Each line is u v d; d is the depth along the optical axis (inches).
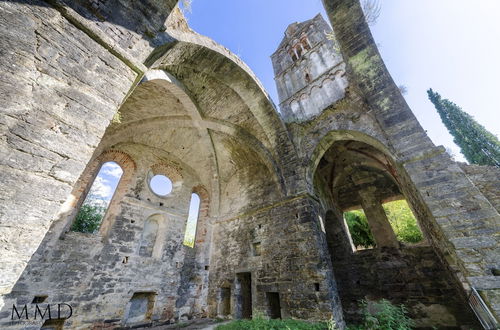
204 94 294.2
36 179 79.0
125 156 339.9
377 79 241.8
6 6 89.1
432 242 266.2
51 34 98.3
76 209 262.5
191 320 307.1
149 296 297.1
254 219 333.1
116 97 113.7
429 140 193.9
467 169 193.9
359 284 356.5
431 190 174.6
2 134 74.3
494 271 132.8
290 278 246.5
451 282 289.4
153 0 149.2
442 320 276.7
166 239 339.9
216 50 234.5
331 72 368.2
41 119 85.6
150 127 329.4
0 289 62.8
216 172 425.7
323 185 407.2
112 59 118.4
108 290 255.0
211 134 380.5
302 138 323.0
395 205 601.6
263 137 337.1
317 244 242.5
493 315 126.6
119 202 306.8
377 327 188.9
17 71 83.8
